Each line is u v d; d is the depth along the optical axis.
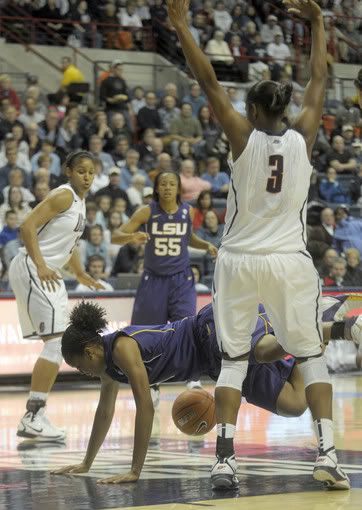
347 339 6.25
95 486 5.57
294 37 25.73
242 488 5.39
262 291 5.48
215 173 19.52
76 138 19.22
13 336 13.84
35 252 8.11
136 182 18.06
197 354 6.18
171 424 9.35
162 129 21.00
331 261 16.36
